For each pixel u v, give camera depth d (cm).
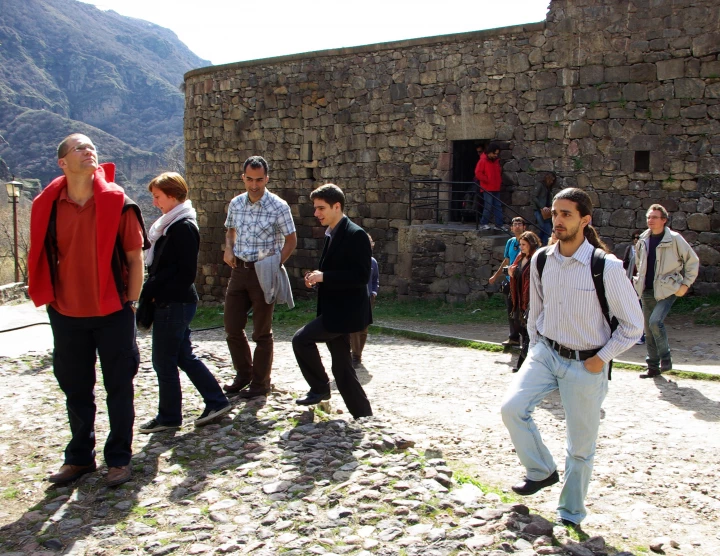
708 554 344
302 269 1642
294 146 1622
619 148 1202
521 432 364
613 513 395
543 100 1266
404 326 1141
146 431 491
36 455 464
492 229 1291
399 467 417
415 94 1420
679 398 649
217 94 1753
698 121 1130
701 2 1109
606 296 346
